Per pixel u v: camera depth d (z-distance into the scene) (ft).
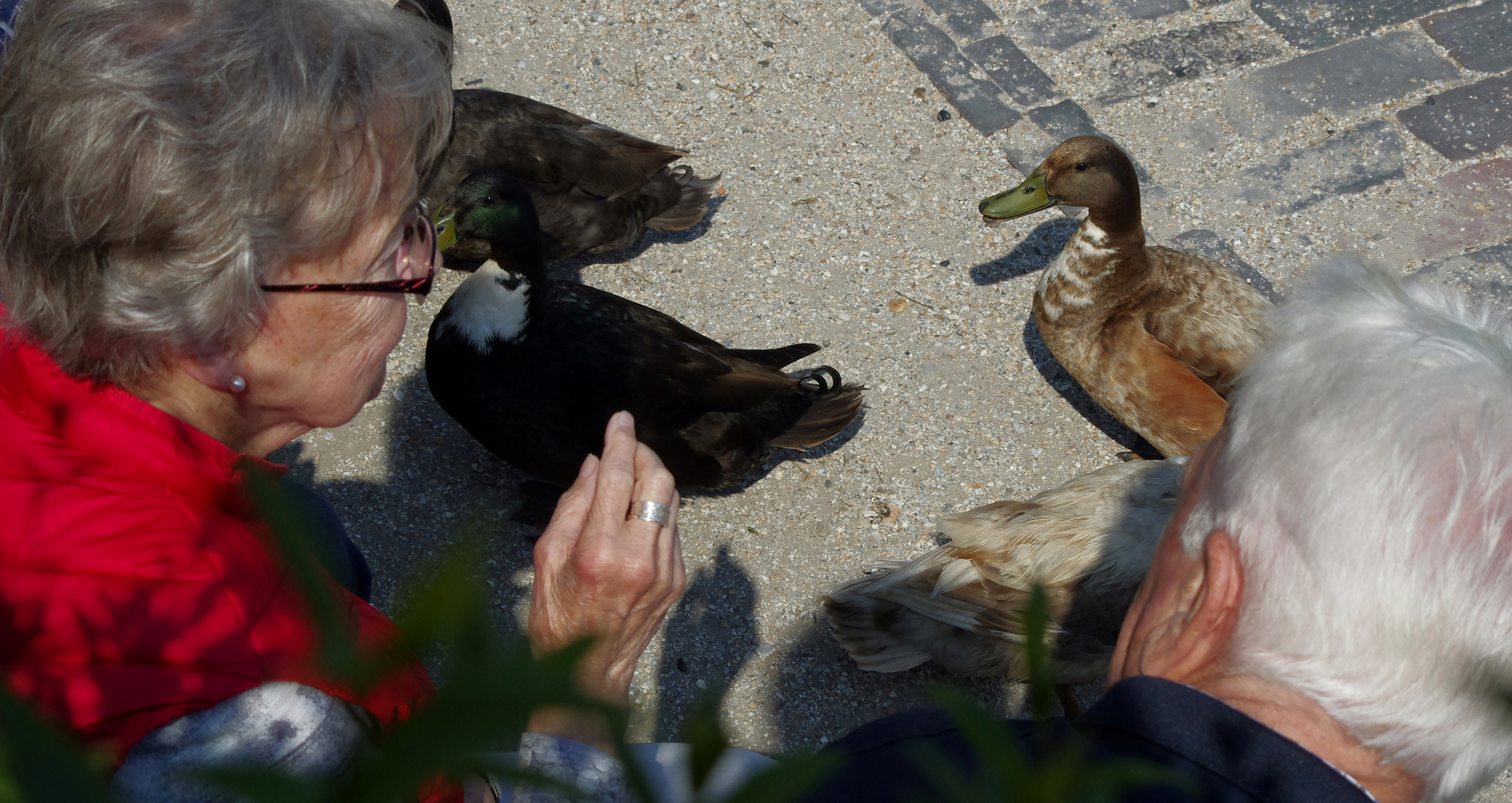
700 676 10.44
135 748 2.93
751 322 13.64
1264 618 3.28
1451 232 14.57
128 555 3.17
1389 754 3.20
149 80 3.01
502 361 10.63
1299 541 3.22
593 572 4.50
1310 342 3.42
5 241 3.28
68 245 3.19
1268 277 14.15
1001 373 13.34
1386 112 15.89
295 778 1.02
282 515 1.08
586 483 4.85
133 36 3.06
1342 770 3.25
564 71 16.14
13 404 3.51
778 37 16.84
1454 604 3.02
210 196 3.15
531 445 11.05
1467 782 3.26
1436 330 3.25
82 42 3.03
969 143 15.62
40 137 3.06
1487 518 3.00
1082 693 10.99
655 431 11.06
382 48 3.43
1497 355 3.19
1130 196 11.67
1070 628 9.61
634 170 13.61
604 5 17.04
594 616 4.60
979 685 10.61
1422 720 3.13
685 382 11.09
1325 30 16.94
